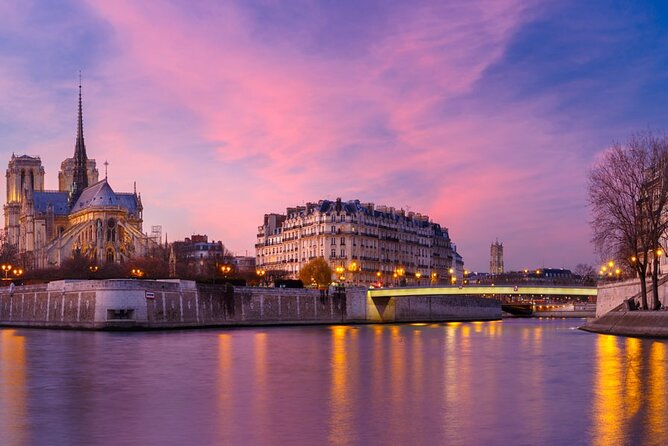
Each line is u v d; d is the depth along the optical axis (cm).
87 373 8419
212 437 5100
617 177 13538
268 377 7975
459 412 5856
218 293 19862
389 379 7750
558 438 4988
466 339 13975
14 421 5669
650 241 13600
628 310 14425
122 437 5131
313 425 5431
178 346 12169
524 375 7931
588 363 8812
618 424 5359
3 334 15675
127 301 17362
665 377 7544
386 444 4884
